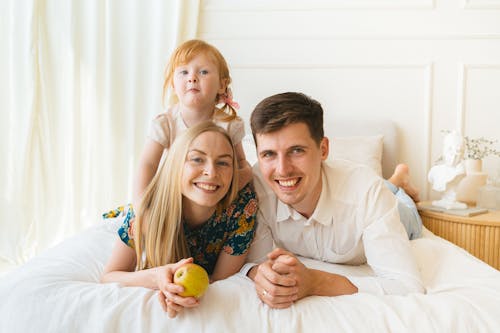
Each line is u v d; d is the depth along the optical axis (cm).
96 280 126
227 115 180
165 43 279
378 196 129
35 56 279
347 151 254
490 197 237
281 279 98
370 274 142
